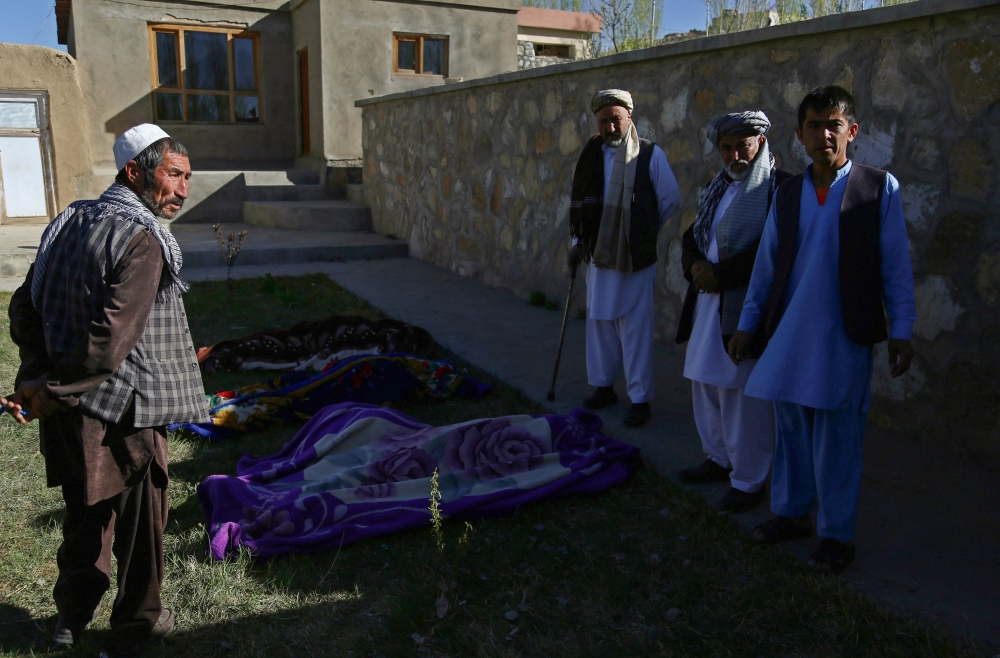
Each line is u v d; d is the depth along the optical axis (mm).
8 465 3629
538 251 7195
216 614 2600
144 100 12703
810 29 4336
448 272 8805
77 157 11969
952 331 3803
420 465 3465
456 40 13078
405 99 9586
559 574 2852
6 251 8750
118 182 2219
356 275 8531
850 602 2598
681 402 4605
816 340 2623
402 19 12570
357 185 12062
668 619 2586
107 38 12273
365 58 12430
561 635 2512
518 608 2648
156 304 2195
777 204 2785
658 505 3363
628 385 4207
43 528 3086
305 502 3115
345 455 3576
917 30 3838
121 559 2316
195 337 5898
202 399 2342
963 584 2705
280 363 5258
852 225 2572
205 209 12023
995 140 3541
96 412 2096
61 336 2102
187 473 3656
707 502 3350
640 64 5793
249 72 13547
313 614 2607
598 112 4008
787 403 2775
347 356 5242
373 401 4488
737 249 3051
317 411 4355
